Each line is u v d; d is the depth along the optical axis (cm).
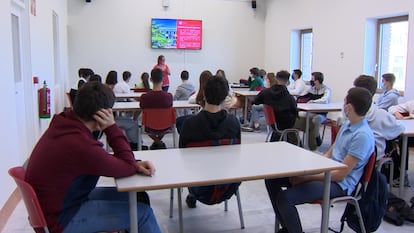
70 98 580
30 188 157
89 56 926
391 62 663
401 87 644
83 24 915
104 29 927
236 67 1029
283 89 483
